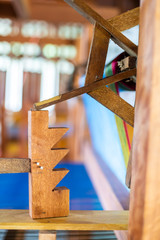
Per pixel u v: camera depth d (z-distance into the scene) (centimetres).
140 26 91
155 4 79
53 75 780
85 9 104
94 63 111
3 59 754
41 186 114
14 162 112
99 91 114
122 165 208
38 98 778
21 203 220
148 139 83
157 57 80
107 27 107
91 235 158
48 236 110
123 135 183
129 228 96
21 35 759
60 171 116
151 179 84
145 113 84
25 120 604
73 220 114
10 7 539
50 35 773
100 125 300
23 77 761
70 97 112
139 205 88
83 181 312
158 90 81
